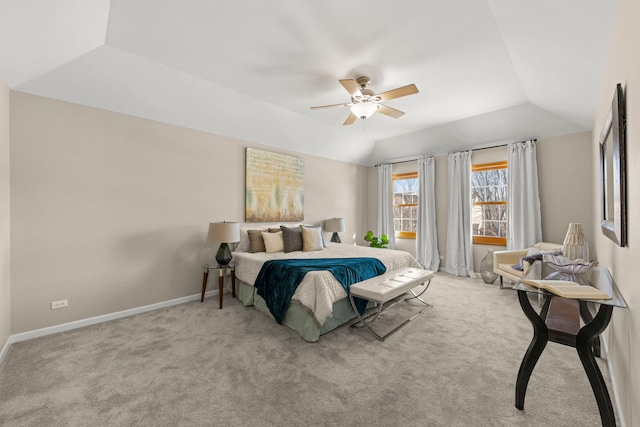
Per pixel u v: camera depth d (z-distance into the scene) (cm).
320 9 197
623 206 143
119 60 259
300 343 240
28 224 254
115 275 303
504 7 187
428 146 521
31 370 200
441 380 187
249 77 299
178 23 213
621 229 143
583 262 192
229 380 187
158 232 335
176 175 350
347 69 280
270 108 385
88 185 287
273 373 195
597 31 173
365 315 301
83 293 283
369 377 191
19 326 249
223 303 350
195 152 368
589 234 372
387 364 207
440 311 316
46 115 264
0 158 224
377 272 318
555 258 228
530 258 319
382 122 450
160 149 337
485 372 196
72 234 277
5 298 232
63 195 272
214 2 191
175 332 264
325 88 326
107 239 298
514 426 146
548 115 375
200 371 198
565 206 393
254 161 429
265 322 287
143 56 261
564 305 214
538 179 416
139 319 297
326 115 421
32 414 157
